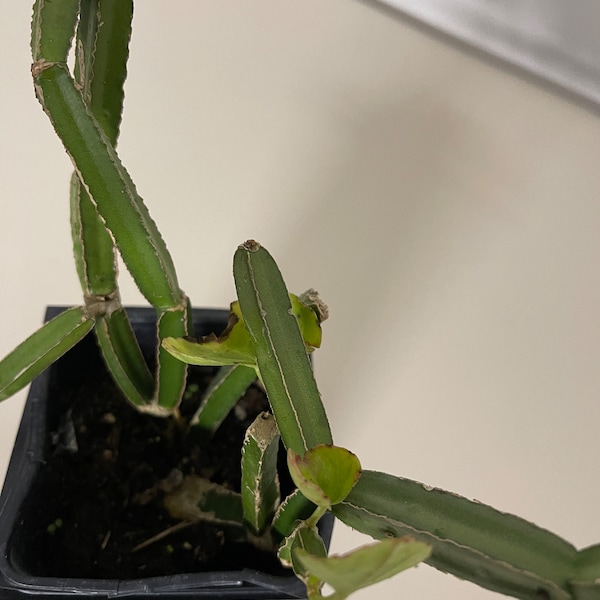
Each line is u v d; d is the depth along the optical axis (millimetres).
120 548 207
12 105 345
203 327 243
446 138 370
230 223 338
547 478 298
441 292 335
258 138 358
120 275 320
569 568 108
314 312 166
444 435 304
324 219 344
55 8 131
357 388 311
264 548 206
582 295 339
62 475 216
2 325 305
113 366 201
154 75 363
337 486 117
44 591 184
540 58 384
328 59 384
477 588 280
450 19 390
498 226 353
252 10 390
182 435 228
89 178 144
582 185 367
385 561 92
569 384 319
